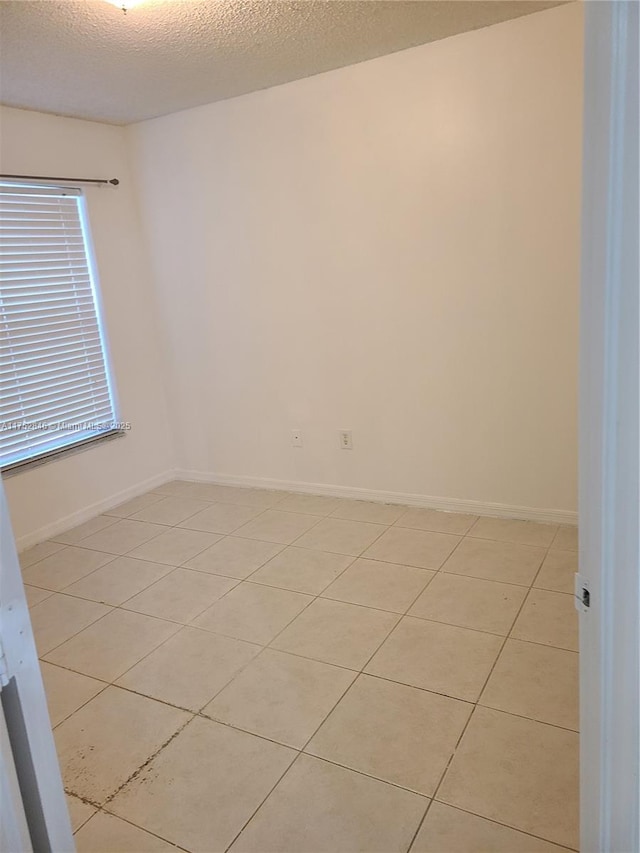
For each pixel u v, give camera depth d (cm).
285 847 151
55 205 345
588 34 72
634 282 71
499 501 328
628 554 78
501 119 281
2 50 244
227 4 215
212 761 180
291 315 361
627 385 74
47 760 90
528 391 306
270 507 371
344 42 271
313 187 334
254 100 337
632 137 68
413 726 187
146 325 409
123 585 288
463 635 229
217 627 247
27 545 337
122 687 216
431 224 308
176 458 436
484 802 159
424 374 331
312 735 187
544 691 197
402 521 335
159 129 372
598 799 90
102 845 155
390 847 149
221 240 371
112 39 240
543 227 284
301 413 376
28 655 86
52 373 351
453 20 261
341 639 233
